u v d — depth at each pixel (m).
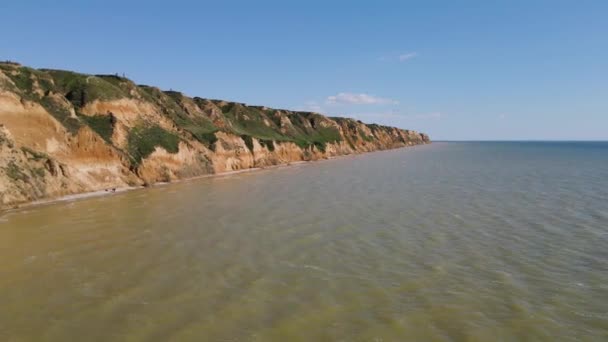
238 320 12.98
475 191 39.09
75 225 25.28
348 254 19.36
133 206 32.12
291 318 13.09
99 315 13.32
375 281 16.05
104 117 52.78
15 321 12.95
